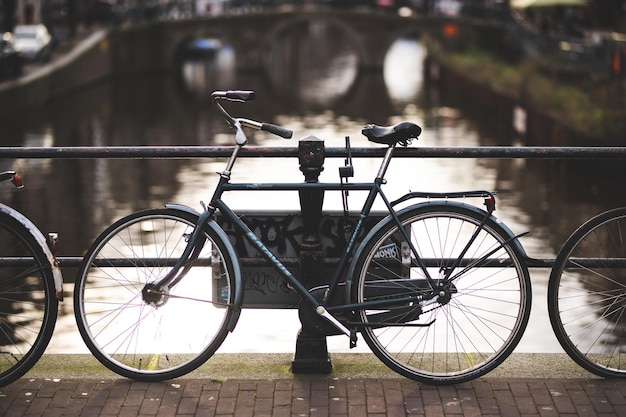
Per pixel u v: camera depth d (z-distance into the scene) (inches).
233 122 200.8
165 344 228.1
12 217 191.5
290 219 203.2
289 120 2060.8
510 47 2415.1
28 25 2380.7
